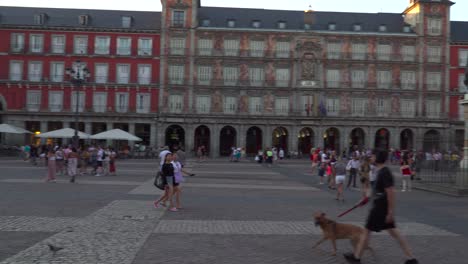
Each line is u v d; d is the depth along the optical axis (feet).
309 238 42.04
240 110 246.88
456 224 51.49
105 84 240.32
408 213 59.77
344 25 253.44
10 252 34.78
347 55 247.91
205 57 244.42
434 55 249.96
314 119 245.86
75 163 91.45
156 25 248.11
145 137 246.27
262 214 55.42
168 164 57.26
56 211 54.03
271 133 247.29
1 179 93.50
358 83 249.14
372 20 257.96
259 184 96.22
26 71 238.48
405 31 251.80
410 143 253.24
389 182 32.63
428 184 94.48
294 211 58.54
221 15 252.42
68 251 35.22
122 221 48.37
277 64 247.50
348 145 248.11
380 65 248.93
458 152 95.61
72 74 144.66
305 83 246.88
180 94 245.04
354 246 35.29
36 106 238.89
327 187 93.76
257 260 34.12
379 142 252.01
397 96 249.75
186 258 34.14
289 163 196.13
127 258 33.60
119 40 242.37
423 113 249.34
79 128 240.73
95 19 245.24
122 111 242.17
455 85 250.78
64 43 239.91
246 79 246.88
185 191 79.10
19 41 238.48
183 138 252.42
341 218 53.83
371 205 33.78
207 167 155.43
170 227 45.78
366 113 248.93
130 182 92.63
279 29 247.29
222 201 66.85
